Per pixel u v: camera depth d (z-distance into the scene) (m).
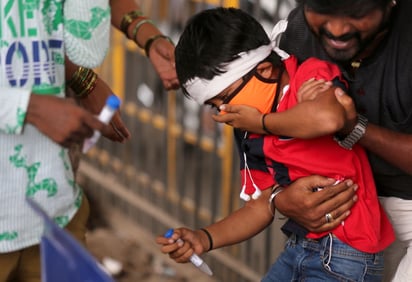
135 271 4.67
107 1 2.37
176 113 4.62
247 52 2.35
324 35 2.28
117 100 2.06
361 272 2.47
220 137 4.27
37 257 2.44
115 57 5.02
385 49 2.44
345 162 2.44
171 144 4.69
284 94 2.38
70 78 2.72
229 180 4.21
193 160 4.78
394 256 2.80
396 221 2.73
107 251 4.88
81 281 1.59
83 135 2.13
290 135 2.27
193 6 4.35
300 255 2.55
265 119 2.31
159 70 3.02
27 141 2.24
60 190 2.33
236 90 2.38
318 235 2.50
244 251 4.23
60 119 2.10
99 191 5.33
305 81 2.32
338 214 2.43
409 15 2.40
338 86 2.34
